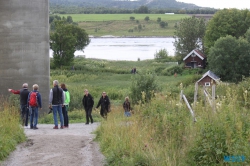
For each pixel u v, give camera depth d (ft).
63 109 73.87
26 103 74.02
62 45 348.38
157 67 338.54
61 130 68.54
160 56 411.75
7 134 51.57
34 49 107.45
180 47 402.11
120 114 72.23
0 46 105.70
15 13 104.88
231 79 289.53
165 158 37.99
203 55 351.05
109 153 45.03
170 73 322.75
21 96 73.97
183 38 401.29
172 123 45.01
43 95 109.70
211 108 41.96
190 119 45.80
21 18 105.40
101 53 507.71
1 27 105.19
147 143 41.47
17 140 52.31
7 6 104.58
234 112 38.68
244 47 288.10
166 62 381.60
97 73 305.32
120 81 265.75
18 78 106.83
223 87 73.31
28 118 81.25
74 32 439.22
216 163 35.14
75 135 60.29
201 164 35.50
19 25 105.40
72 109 127.85
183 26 404.16
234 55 289.33
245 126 37.45
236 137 35.17
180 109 48.42
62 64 345.31
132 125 51.57
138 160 39.09
